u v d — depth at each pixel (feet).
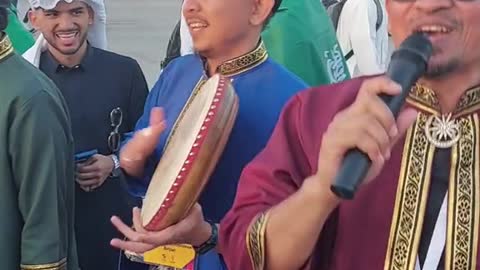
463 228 4.70
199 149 6.58
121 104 11.18
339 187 3.95
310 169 5.06
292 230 4.61
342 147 4.05
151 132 7.67
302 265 4.79
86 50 11.21
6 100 8.29
